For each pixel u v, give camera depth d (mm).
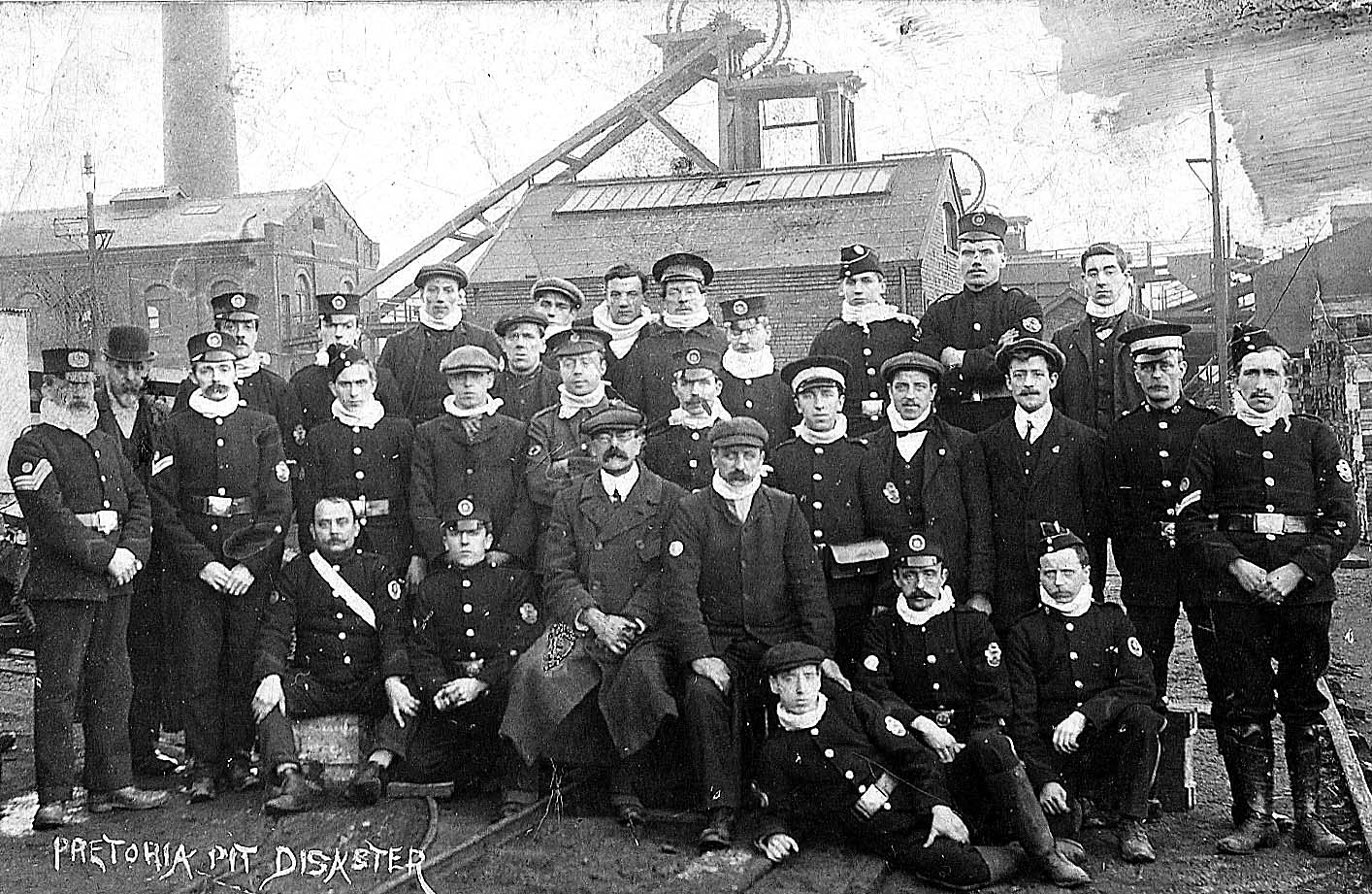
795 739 4555
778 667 4562
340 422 5688
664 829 4801
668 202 7426
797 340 6961
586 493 5242
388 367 6230
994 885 4301
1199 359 7445
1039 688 4746
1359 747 5879
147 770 5816
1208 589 4738
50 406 5195
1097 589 5254
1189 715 5098
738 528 4984
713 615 4965
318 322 6164
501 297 7719
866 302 6016
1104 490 5184
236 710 5523
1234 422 4801
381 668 5375
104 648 5246
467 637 5277
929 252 6918
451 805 5180
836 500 5195
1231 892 4203
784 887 4203
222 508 5461
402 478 5695
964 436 5270
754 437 4953
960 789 4629
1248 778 4703
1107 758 4680
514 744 4887
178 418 5582
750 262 7113
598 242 7762
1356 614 9562
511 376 6141
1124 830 4570
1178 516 4891
